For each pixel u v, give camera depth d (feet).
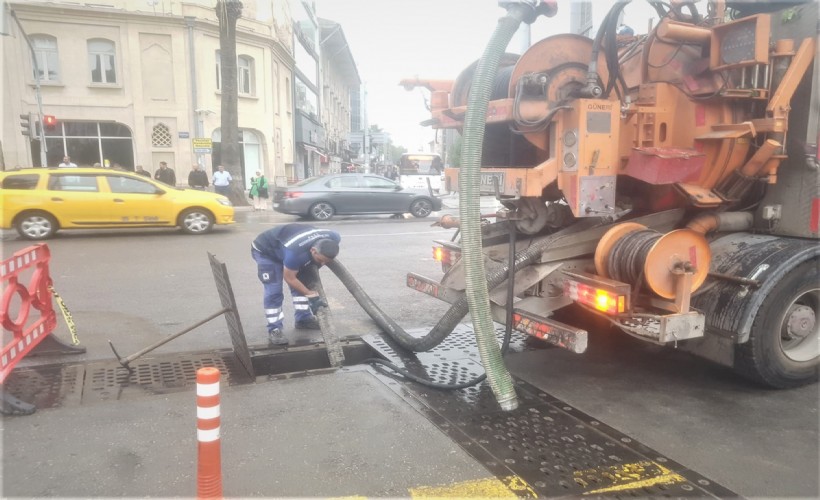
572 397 13.46
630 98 13.43
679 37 12.94
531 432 11.58
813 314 13.57
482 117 12.34
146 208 41.24
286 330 18.81
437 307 21.81
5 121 75.15
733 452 10.90
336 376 14.70
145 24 79.51
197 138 76.28
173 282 25.98
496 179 13.57
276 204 54.95
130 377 14.62
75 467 10.21
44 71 77.56
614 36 12.66
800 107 13.53
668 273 11.79
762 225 14.52
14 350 13.39
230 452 10.74
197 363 15.79
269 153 92.27
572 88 13.08
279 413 12.42
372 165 191.21
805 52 13.03
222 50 67.92
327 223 51.62
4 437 11.27
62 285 25.22
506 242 16.38
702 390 13.87
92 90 79.20
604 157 12.64
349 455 10.65
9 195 38.50
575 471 10.12
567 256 14.19
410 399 13.21
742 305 12.42
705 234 14.28
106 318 20.10
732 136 12.68
